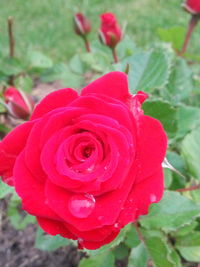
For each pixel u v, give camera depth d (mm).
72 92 178
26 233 375
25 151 165
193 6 373
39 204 163
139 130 167
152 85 266
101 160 157
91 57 395
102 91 180
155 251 240
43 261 349
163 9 792
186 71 341
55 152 159
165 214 234
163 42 406
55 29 755
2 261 354
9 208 346
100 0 841
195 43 662
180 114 322
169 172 261
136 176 165
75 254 349
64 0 854
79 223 154
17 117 290
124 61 278
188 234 286
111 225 158
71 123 165
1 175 182
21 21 796
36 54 442
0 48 462
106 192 159
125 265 334
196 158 265
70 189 156
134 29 732
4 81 448
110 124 158
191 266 329
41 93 556
